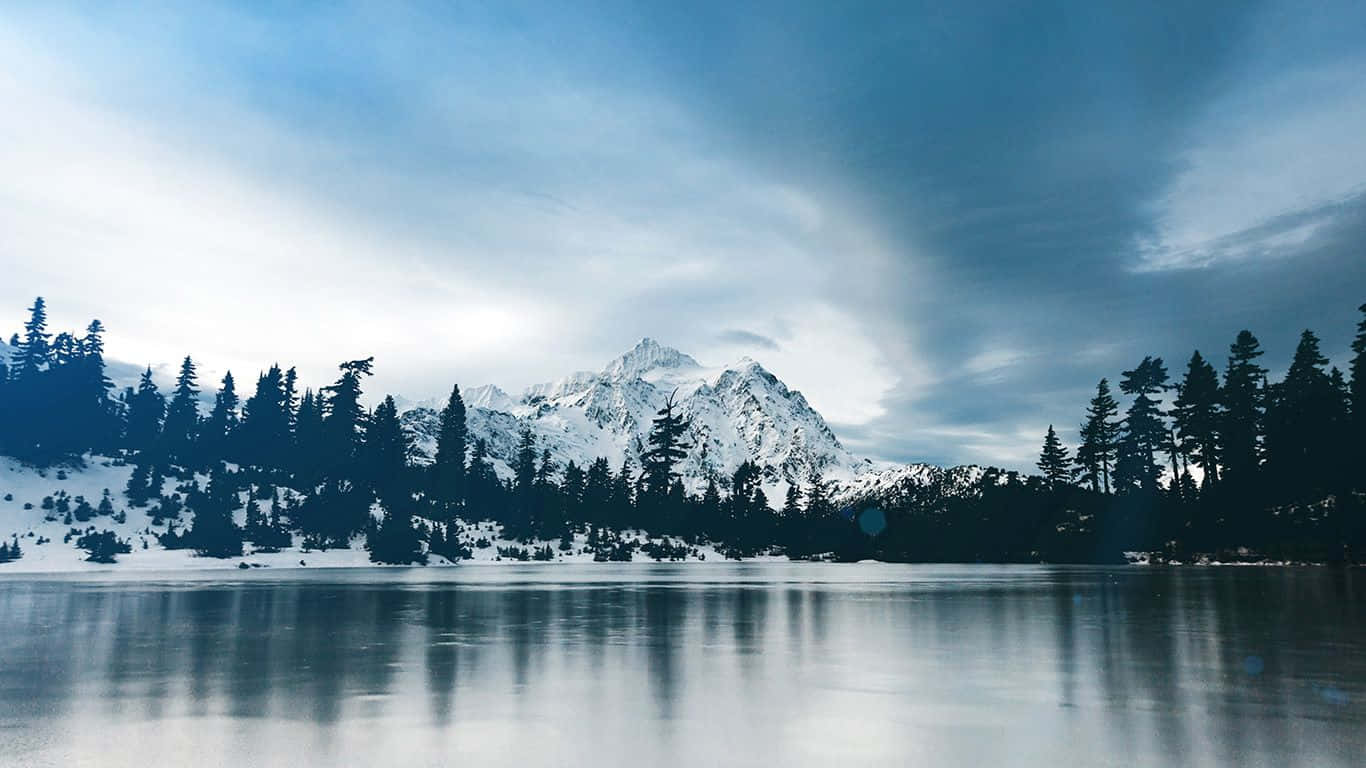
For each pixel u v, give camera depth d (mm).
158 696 20578
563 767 14531
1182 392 129375
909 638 32344
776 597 56312
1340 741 15930
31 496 145625
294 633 34062
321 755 15211
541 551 174875
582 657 27344
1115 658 26547
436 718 18219
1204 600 49375
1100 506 146250
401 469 185875
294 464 184375
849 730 17141
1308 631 33219
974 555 163125
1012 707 19266
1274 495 114125
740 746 15930
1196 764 14445
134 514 147125
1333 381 113875
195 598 54812
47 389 168250
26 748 15641
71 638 32344
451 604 49844
